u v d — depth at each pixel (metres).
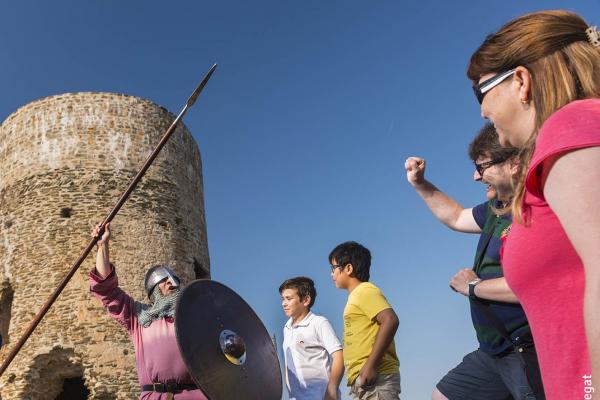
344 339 5.76
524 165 1.96
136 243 18.17
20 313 17.55
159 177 19.42
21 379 16.64
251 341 6.45
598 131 1.67
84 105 19.44
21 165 19.23
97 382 16.34
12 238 18.61
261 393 6.22
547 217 1.88
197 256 20.16
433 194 4.87
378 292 5.58
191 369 5.55
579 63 1.89
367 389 5.30
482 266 4.19
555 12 2.02
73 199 18.39
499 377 4.26
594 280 1.55
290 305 7.22
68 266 17.69
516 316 3.79
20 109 20.00
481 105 2.17
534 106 2.00
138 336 6.25
